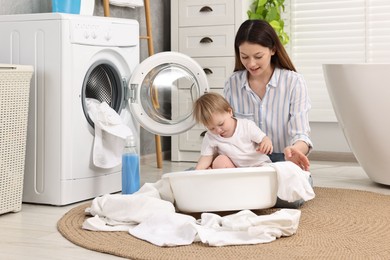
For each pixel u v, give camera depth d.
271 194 2.25
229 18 3.92
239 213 2.14
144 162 4.05
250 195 2.22
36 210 2.55
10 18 2.69
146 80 3.08
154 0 4.17
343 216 2.33
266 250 1.84
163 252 1.84
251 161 2.48
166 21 4.35
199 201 2.23
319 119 4.32
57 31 2.60
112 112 2.82
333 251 1.83
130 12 3.93
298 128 2.55
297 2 4.38
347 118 3.12
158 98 3.15
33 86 2.65
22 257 1.84
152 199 2.22
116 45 2.91
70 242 2.01
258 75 2.57
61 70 2.60
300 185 2.22
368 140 3.06
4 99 2.40
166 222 2.09
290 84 2.58
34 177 2.68
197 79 3.13
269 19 4.09
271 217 2.00
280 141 2.66
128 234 2.08
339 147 4.32
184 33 4.05
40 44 2.63
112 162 2.84
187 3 4.03
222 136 2.51
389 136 2.97
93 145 2.78
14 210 2.50
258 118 2.65
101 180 2.84
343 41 4.30
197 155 4.10
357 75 2.98
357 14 4.25
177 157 4.14
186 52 4.05
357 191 2.89
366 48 4.24
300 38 4.39
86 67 2.73
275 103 2.61
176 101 3.16
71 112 2.65
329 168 3.79
